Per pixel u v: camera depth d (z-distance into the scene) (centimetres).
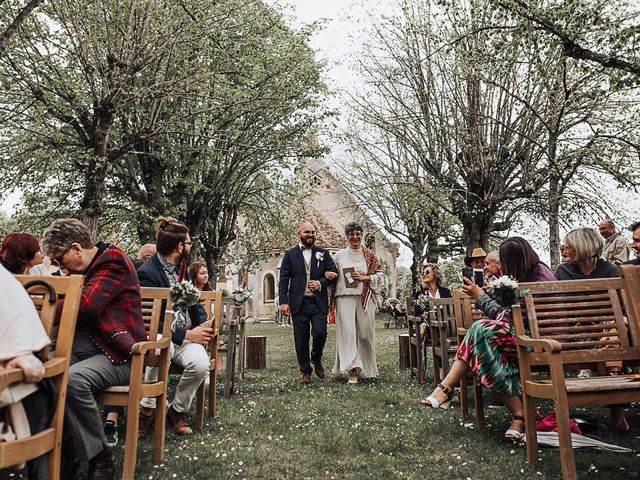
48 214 1953
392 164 2459
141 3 1458
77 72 1703
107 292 399
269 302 4778
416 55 2089
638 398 363
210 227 2939
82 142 1733
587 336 432
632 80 970
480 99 2027
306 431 553
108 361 389
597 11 1012
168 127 1872
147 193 2186
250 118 2353
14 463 246
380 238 5200
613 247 1025
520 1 1030
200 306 616
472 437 504
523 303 465
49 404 282
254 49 1861
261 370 1114
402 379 925
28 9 1093
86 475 409
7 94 1388
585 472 382
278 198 2917
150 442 509
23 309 269
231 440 517
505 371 474
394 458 452
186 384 537
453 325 795
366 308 935
